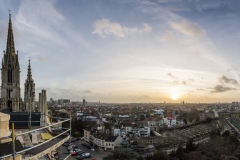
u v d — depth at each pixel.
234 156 139.50
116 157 129.75
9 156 20.02
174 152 144.00
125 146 157.25
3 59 116.00
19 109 113.12
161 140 175.12
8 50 116.81
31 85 103.38
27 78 104.38
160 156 121.94
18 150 23.27
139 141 166.88
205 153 145.62
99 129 198.88
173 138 193.12
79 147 166.25
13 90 116.50
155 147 163.50
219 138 176.38
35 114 54.44
